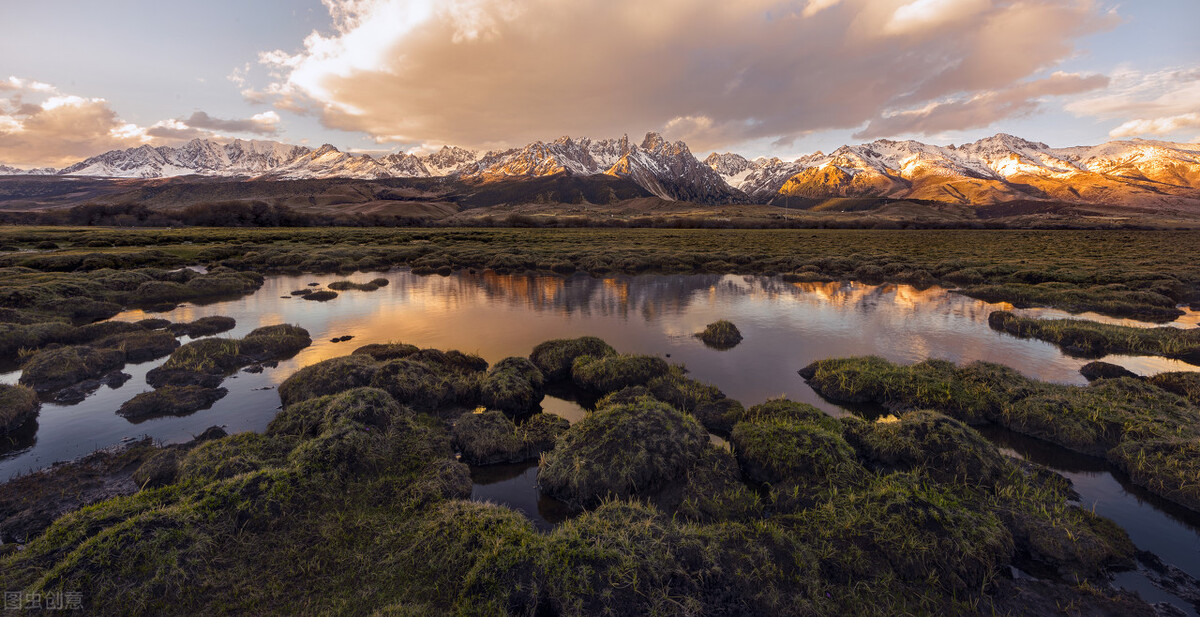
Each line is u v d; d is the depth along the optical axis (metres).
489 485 8.30
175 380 12.88
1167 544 6.77
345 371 12.01
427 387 11.39
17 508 7.30
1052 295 25.67
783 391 12.93
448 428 10.05
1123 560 6.35
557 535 6.08
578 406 12.07
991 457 7.98
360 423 8.58
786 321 21.31
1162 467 7.96
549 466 8.12
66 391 12.33
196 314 22.39
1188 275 30.67
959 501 6.98
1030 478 7.89
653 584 5.45
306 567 5.74
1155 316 22.25
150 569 5.35
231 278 29.38
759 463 8.20
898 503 6.67
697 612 5.21
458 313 22.88
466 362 14.45
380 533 6.36
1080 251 49.72
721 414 10.71
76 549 5.48
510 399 11.41
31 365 13.16
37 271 30.81
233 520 6.26
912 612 5.45
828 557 6.06
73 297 23.08
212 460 7.72
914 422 8.59
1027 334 18.77
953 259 40.91
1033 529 6.57
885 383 11.98
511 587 5.34
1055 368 14.80
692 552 5.88
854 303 25.55
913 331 19.53
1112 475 8.52
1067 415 9.77
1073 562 6.18
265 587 5.45
